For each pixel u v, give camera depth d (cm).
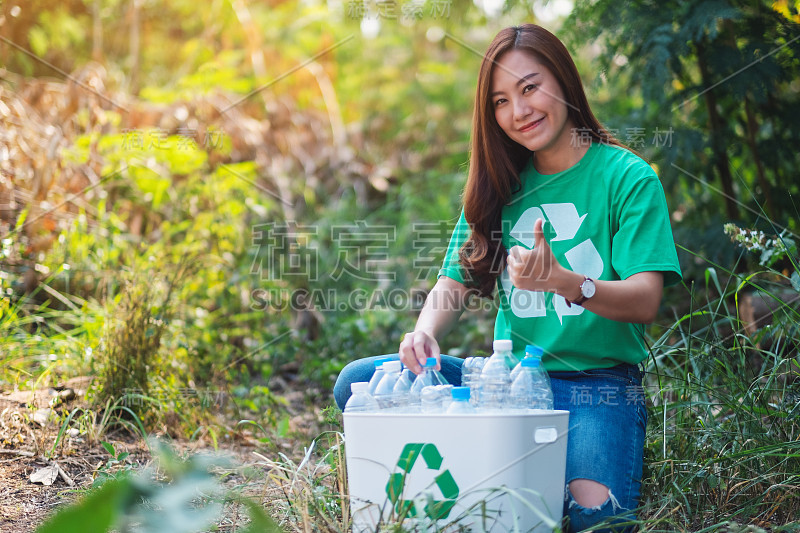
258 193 525
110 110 507
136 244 432
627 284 185
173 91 569
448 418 169
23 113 437
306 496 185
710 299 356
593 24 373
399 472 172
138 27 680
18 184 414
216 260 428
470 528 167
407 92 738
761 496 201
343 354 401
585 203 211
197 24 718
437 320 222
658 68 338
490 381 185
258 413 336
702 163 368
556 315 209
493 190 221
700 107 381
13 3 554
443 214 549
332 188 608
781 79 341
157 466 230
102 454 257
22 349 328
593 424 196
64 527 87
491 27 720
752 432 221
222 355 389
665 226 198
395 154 682
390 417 173
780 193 351
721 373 242
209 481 113
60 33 609
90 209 435
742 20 349
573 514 189
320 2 775
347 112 737
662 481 214
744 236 243
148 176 462
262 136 586
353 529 178
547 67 207
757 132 375
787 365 238
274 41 703
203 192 469
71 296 390
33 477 230
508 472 166
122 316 315
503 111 212
